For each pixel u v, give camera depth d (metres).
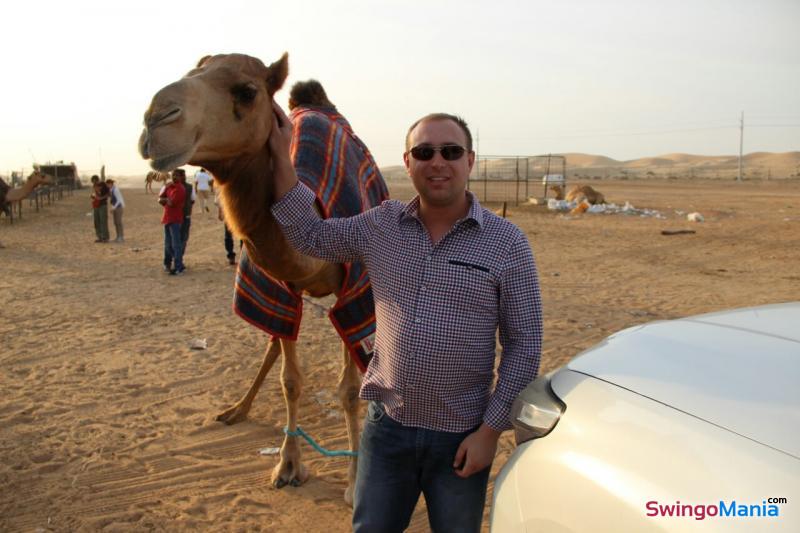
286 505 4.28
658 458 1.99
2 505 4.14
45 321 8.64
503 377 2.56
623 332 2.87
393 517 2.80
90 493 4.32
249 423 5.50
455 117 2.61
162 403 5.85
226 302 9.96
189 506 4.20
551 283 11.77
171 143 2.75
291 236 3.02
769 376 2.19
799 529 1.66
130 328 8.32
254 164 3.21
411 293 2.60
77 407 5.70
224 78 3.03
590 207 27.72
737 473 1.83
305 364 7.00
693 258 14.97
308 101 5.34
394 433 2.75
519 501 2.34
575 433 2.25
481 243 2.54
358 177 4.77
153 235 19.72
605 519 2.02
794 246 16.94
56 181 37.25
